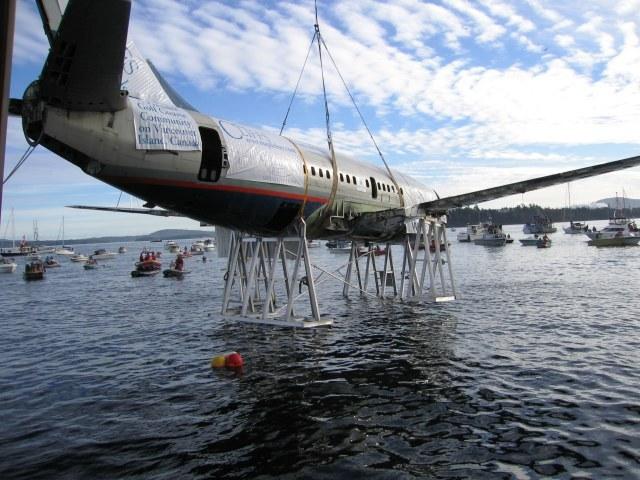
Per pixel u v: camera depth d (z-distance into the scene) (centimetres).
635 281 3597
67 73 975
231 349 1792
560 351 1606
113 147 1248
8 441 1021
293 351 1708
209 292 4000
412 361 1528
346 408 1130
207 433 1014
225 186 1566
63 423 1119
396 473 819
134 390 1357
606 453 873
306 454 898
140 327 2459
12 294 4656
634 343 1695
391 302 2886
